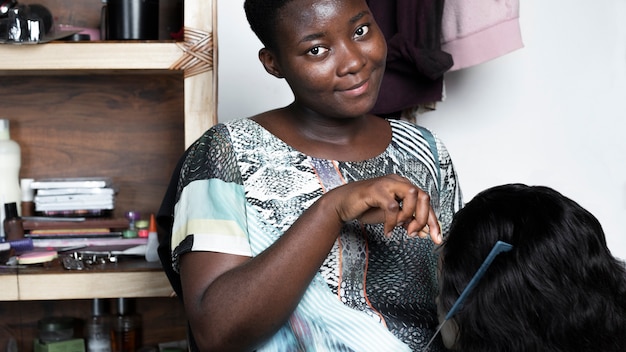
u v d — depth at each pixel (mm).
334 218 936
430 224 926
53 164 1959
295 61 1041
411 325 1060
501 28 1721
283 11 1027
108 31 1727
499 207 979
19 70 1717
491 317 947
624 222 2236
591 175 2221
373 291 1066
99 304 1925
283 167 1082
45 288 1627
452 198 1218
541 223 948
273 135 1106
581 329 930
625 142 2211
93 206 1856
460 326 983
